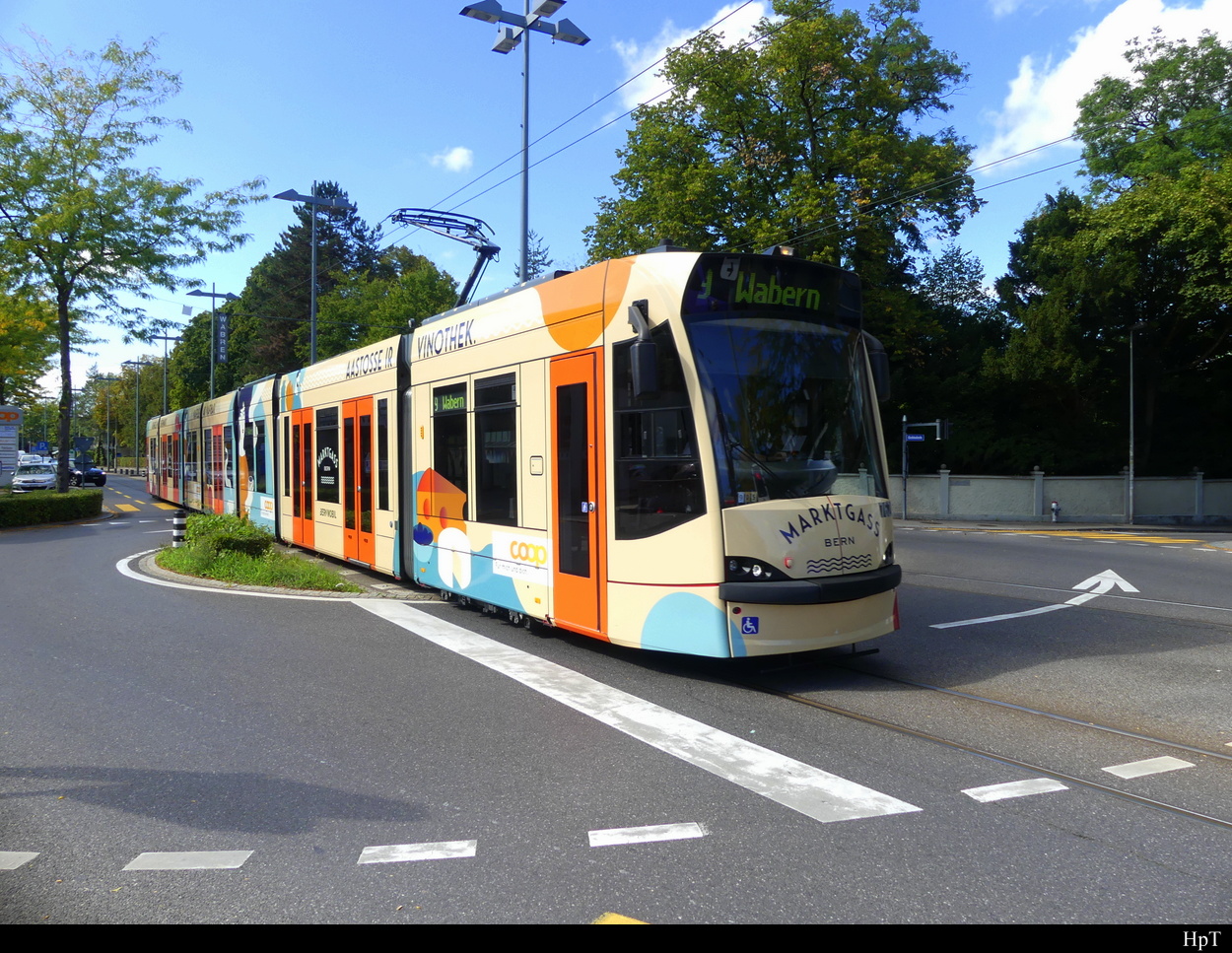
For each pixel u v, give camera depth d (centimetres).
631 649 794
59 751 527
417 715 594
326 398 1353
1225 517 3312
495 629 889
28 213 2270
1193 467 3478
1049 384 3291
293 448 1524
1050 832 405
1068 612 1032
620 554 693
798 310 701
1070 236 3588
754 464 649
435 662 745
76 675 710
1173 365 3566
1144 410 3522
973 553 1794
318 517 1395
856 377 723
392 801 443
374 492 1166
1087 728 566
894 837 399
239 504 1909
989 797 447
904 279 3819
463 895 344
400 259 7350
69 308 2508
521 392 812
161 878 362
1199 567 1551
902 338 2998
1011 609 1055
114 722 582
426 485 1007
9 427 3256
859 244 2791
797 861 374
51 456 5806
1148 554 1812
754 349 671
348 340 5781
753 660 750
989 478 3158
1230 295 2659
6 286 2344
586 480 727
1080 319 3369
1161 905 336
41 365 3100
